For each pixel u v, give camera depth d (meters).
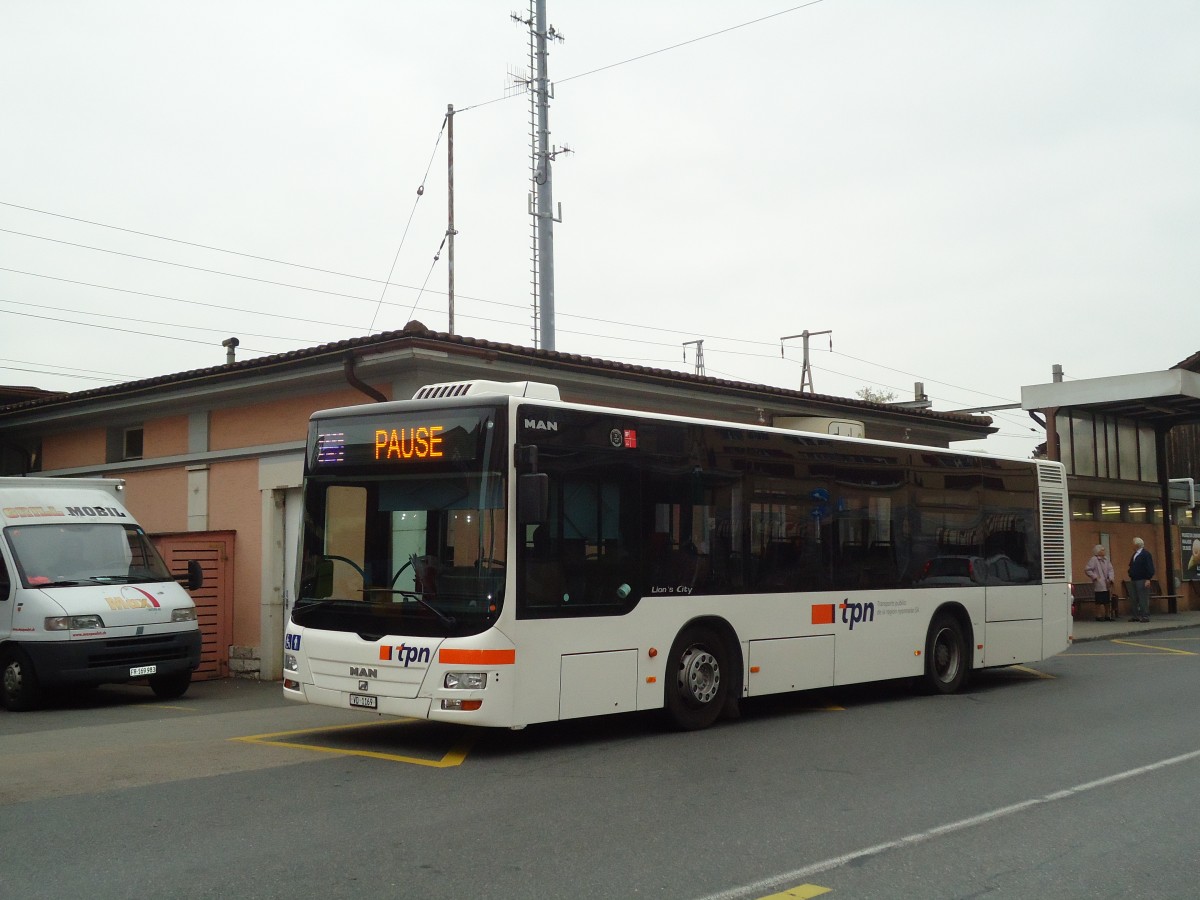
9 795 7.79
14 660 13.72
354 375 15.54
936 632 13.67
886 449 13.21
